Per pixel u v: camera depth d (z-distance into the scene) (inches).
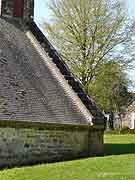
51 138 987.3
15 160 900.6
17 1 1209.4
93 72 1712.6
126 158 983.6
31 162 936.3
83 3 1688.0
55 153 997.2
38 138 955.3
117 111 3137.3
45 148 972.6
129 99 3029.0
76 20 1692.9
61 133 1014.4
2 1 1183.6
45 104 1026.7
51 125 979.9
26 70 1075.3
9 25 1166.3
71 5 1697.8
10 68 1027.9
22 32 1205.7
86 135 1092.5
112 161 924.0
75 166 853.2
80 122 1074.1
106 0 1696.6
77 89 1143.6
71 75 1163.3
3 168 864.9
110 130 2780.5
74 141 1051.9
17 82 1009.5
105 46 1704.0
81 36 1695.4
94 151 1110.4
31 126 935.0
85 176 743.7
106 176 740.7
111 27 1702.8
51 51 1190.3
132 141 1669.5
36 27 1228.5
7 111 901.8
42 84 1085.1
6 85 971.9
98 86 1754.4
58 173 773.3
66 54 1700.3
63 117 1036.5
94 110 1122.0
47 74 1139.3
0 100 917.8
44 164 909.8
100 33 1691.7
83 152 1079.0
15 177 735.7
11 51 1083.3
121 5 1708.9
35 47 1198.9
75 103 1125.1
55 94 1093.1
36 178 728.3
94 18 1689.2
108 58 1717.5
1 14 1178.6
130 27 1716.3
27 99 988.6
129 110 3304.6
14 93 971.3
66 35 1699.1
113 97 2819.9
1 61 1019.3
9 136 887.7
